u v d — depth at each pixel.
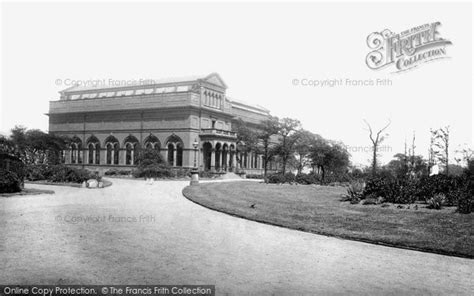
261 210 19.00
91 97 80.44
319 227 14.70
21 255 9.94
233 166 69.94
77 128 77.19
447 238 12.53
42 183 37.16
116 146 72.44
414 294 7.96
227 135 68.44
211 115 69.50
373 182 22.56
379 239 12.64
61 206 19.45
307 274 9.08
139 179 51.56
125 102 71.12
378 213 17.17
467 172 23.81
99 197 24.59
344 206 20.06
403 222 15.05
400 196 20.38
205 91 68.50
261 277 8.76
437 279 8.96
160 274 8.73
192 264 9.60
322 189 33.38
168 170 55.72
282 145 69.31
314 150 50.50
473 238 12.40
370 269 9.63
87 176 38.72
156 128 67.56
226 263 9.79
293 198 24.78
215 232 13.79
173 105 65.56
